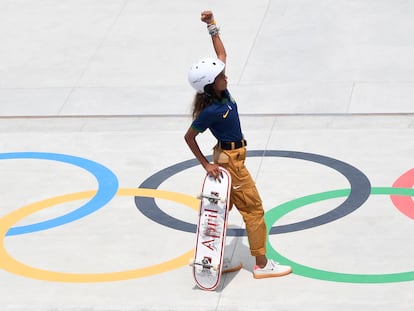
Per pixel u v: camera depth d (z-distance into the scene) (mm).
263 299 22344
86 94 36562
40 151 32344
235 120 22562
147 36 40812
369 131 31906
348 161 29891
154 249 25297
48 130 34000
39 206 28375
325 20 40688
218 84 22109
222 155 22688
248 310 21859
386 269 23484
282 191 28250
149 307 22234
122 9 43688
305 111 33812
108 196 28734
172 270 24141
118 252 25266
